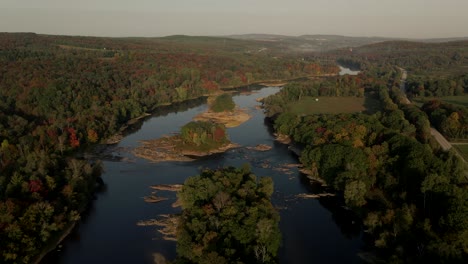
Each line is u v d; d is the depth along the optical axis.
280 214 149.38
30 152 181.38
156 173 190.00
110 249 127.38
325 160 174.12
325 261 120.62
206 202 139.12
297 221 144.62
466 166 167.25
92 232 137.38
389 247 120.81
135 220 145.12
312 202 159.00
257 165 199.50
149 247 128.38
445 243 107.75
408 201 140.75
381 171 161.25
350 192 149.00
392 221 127.31
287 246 128.62
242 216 122.75
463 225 111.44
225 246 112.25
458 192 125.88
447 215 115.56
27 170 154.75
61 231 134.88
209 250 110.75
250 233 117.25
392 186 152.38
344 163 166.88
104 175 187.25
